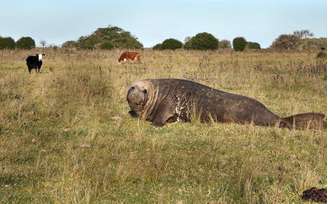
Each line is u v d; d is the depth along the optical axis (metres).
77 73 19.39
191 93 12.70
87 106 14.03
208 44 56.88
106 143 9.99
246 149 9.80
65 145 9.93
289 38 65.88
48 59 34.84
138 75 21.92
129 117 13.09
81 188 7.22
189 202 7.02
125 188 7.51
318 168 8.54
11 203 6.88
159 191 7.44
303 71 22.81
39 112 12.91
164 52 46.56
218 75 21.89
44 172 8.07
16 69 27.23
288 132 11.06
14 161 8.75
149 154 9.05
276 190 7.33
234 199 7.07
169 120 12.58
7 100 14.12
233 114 12.12
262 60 35.59
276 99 16.02
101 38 61.69
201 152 9.45
